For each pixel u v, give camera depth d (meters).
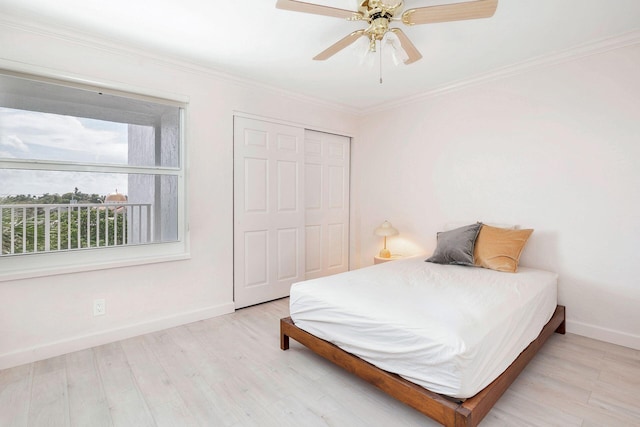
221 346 2.43
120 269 2.53
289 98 3.60
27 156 2.19
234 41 2.45
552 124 2.74
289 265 3.68
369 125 4.31
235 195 3.19
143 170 2.65
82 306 2.37
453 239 2.95
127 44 2.46
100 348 2.38
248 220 3.30
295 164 3.70
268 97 3.41
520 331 1.85
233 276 3.21
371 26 1.84
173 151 2.80
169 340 2.53
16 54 2.09
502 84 3.03
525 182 2.91
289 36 2.38
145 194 2.67
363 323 1.77
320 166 4.11
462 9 1.61
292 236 3.70
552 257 2.77
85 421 1.61
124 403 1.75
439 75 3.12
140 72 2.58
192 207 2.89
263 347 2.42
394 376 1.63
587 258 2.60
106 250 2.51
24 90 2.16
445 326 1.53
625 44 2.37
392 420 1.63
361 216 4.47
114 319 2.51
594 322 2.58
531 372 2.06
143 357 2.25
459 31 2.29
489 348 1.54
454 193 3.44
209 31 2.30
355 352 1.83
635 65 2.35
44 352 2.21
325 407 1.73
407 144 3.86
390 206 4.08
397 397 1.59
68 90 2.31
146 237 2.69
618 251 2.46
